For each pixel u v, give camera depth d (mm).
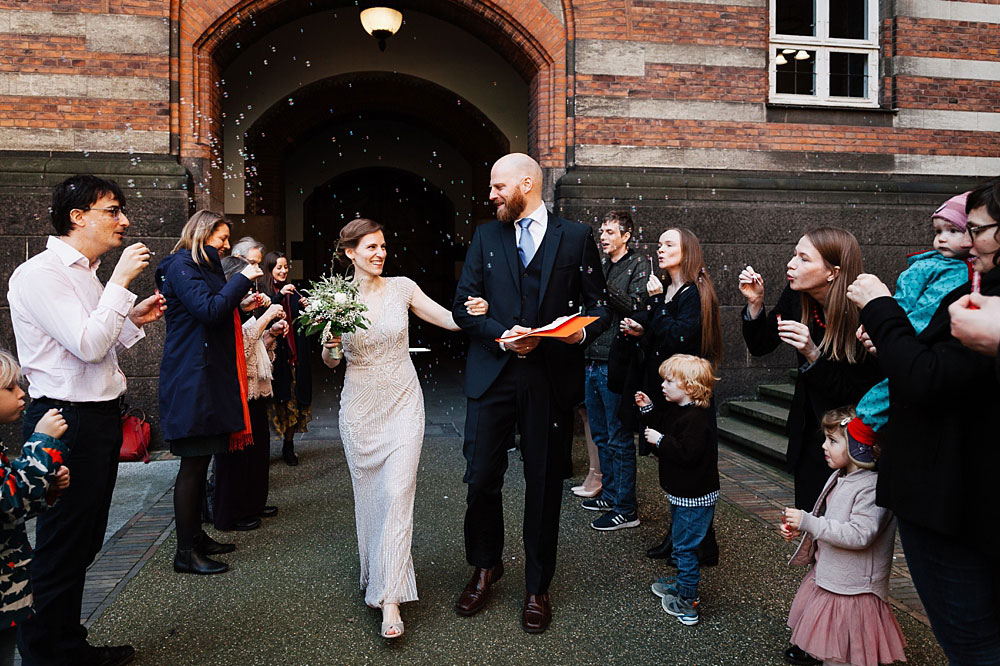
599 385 4520
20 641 2580
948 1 7727
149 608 3359
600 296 3291
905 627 3201
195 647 3010
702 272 3801
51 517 2609
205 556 3818
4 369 1985
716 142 7383
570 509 4824
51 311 2543
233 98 9914
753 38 7422
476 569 3389
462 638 3098
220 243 3875
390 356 3303
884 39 7742
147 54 6586
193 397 3611
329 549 4105
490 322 3170
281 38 10023
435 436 6984
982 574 1917
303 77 10102
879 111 7594
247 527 4426
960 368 1781
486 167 13297
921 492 1931
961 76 7770
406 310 3410
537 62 7254
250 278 3672
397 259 15438
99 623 3211
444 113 12914
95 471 2678
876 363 2713
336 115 12977
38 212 6320
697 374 3215
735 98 7402
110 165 6453
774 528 4469
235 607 3377
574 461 6109
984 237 1822
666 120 7301
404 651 2990
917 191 7551
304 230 14656
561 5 7195
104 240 2713
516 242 3254
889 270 7516
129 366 6406
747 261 7266
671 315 3750
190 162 6754
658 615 3316
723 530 4434
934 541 1960
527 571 3229
